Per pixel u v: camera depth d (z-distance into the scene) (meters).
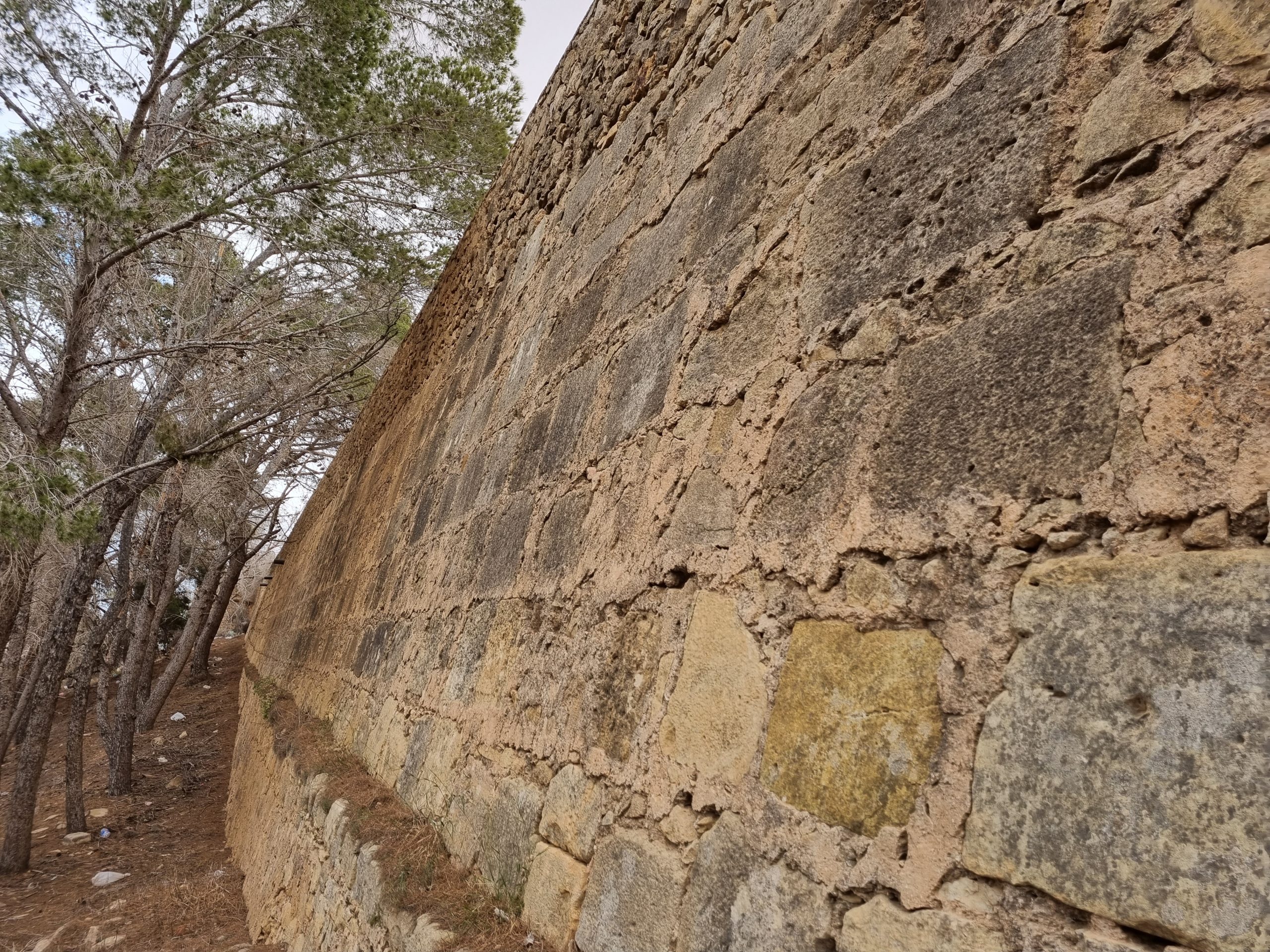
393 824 3.72
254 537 19.00
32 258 8.82
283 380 10.63
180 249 9.86
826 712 1.66
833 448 1.90
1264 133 1.27
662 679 2.25
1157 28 1.50
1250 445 1.15
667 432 2.67
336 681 6.87
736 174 2.83
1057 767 1.22
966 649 1.42
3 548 8.53
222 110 9.31
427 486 6.02
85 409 12.34
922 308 1.79
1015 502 1.43
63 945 6.73
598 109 4.64
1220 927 0.99
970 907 1.28
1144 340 1.33
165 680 17.08
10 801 9.70
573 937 2.24
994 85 1.80
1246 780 1.02
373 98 8.64
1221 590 1.12
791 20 2.81
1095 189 1.51
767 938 1.59
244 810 8.83
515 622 3.39
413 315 11.62
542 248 5.07
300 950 4.43
